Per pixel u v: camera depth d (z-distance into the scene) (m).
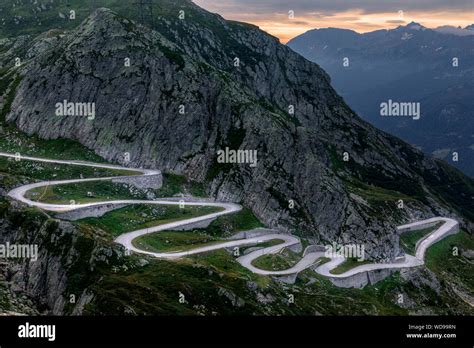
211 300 118.44
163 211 168.88
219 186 194.50
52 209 144.12
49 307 117.31
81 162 189.88
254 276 138.00
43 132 199.88
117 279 116.44
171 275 123.19
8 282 122.69
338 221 193.50
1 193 154.00
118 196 172.75
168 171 197.25
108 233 144.38
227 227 171.38
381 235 196.12
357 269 174.12
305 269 157.25
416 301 175.75
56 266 122.50
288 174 197.38
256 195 189.38
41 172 176.25
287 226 183.00
